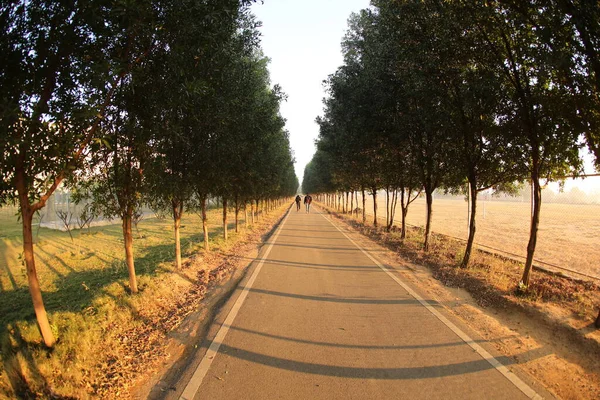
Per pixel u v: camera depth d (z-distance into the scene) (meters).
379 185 20.47
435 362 4.11
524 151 7.46
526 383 3.67
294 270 9.30
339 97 16.16
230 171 11.62
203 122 8.08
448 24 6.82
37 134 3.84
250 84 10.45
